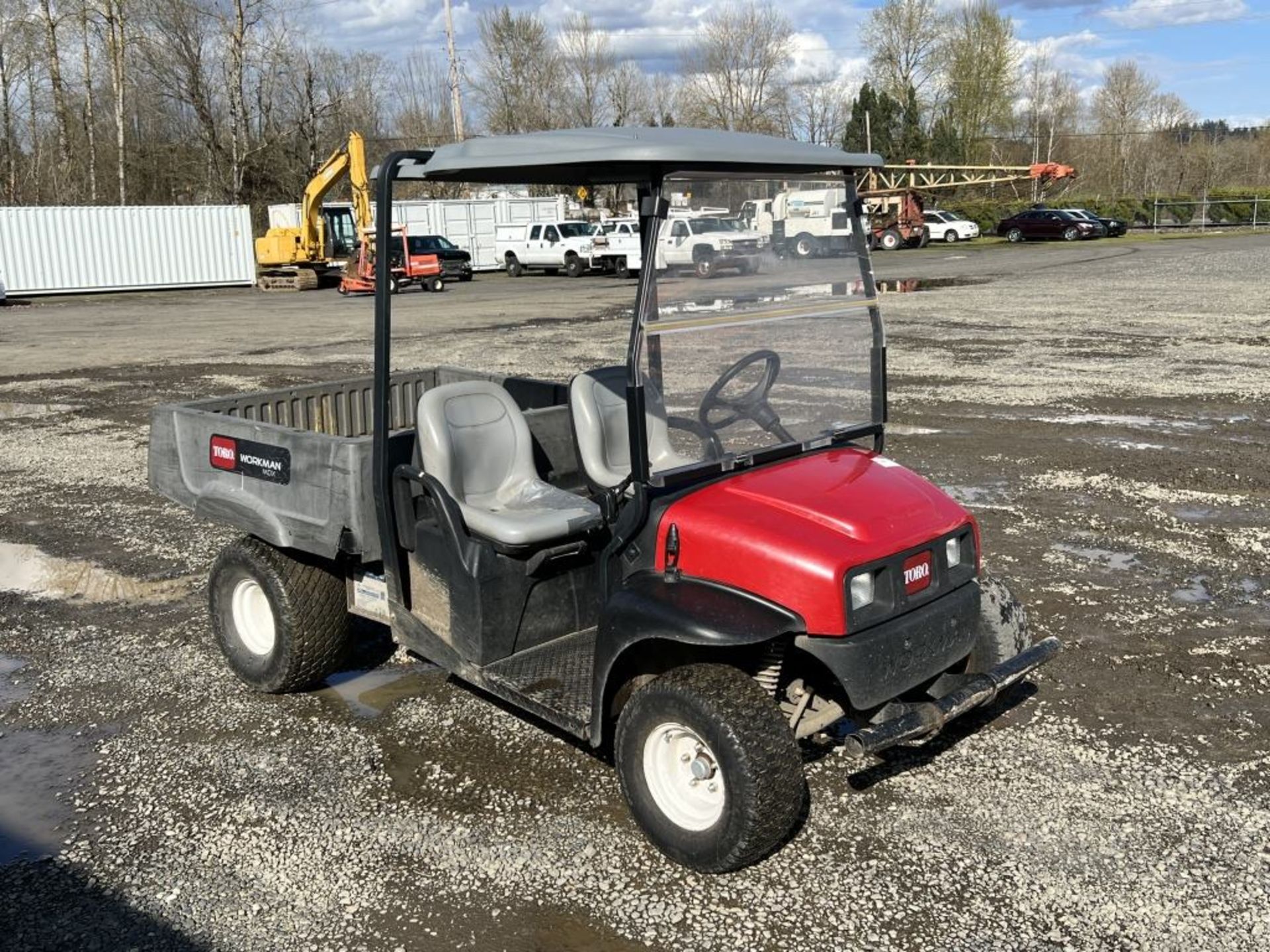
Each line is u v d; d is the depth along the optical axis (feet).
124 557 23.41
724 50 212.23
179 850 12.64
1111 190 229.66
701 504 12.28
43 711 16.35
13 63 155.63
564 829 12.87
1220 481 27.35
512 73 188.85
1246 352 47.60
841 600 11.27
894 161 229.45
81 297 101.91
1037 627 18.56
